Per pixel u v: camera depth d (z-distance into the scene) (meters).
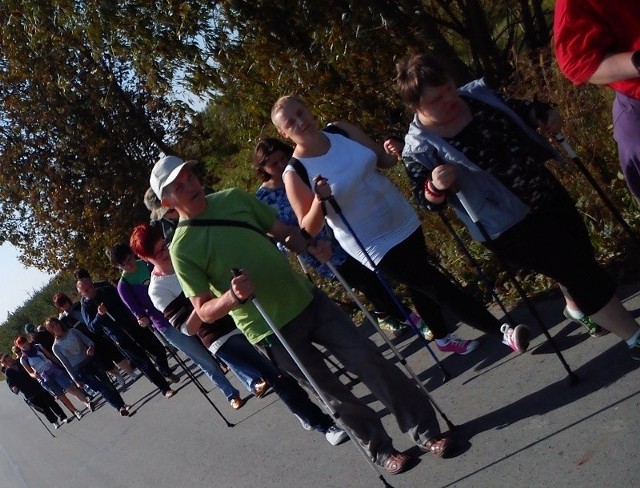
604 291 4.16
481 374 5.37
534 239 4.22
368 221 5.03
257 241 4.44
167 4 8.23
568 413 4.29
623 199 5.89
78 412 14.47
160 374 10.82
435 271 5.20
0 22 11.09
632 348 4.40
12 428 18.27
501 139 4.14
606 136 6.08
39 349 14.38
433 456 4.64
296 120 4.78
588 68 3.31
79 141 15.38
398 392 4.51
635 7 3.20
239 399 8.05
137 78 14.76
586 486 3.66
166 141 15.25
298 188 4.78
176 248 4.37
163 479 7.16
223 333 5.93
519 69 7.38
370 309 7.96
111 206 15.89
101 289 10.90
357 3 7.74
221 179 13.80
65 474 9.77
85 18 8.66
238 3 7.96
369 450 4.69
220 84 8.62
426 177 4.29
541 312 5.71
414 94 4.07
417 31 7.96
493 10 9.23
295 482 5.40
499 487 4.02
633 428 3.86
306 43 8.09
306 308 4.50
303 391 5.56
